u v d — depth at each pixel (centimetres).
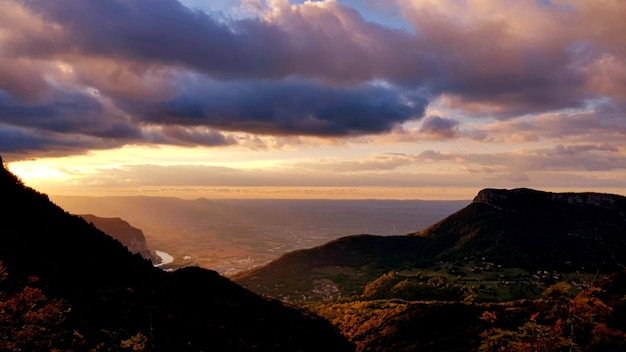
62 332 2780
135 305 4247
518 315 6312
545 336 2919
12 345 2014
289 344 5944
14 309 2119
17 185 6331
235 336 4947
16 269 3706
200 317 5100
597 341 3014
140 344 3119
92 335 3138
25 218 5334
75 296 3747
